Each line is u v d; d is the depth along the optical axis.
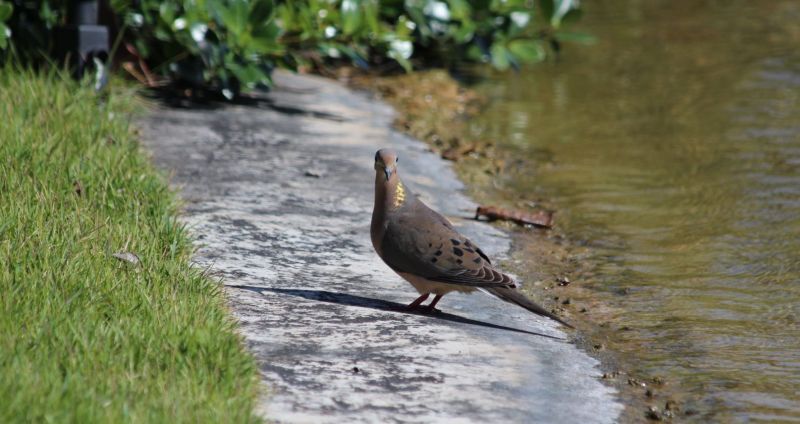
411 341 9.04
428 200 13.93
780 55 24.77
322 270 10.83
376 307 9.88
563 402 8.20
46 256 9.07
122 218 10.62
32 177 11.29
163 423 6.67
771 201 14.48
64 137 12.80
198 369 7.55
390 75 21.83
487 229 13.08
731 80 22.38
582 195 14.85
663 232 13.28
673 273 11.82
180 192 12.68
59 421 6.53
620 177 15.74
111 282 8.88
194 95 17.97
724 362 9.31
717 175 15.76
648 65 23.95
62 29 15.80
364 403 7.71
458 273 9.53
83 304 8.34
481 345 9.18
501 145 17.41
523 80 22.53
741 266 12.06
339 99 19.31
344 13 18.56
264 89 17.77
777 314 10.62
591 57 24.84
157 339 7.89
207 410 6.94
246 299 9.62
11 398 6.69
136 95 16.89
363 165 14.91
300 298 9.87
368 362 8.48
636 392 8.59
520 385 8.41
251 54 17.12
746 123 18.88
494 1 20.98
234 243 11.23
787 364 9.31
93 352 7.55
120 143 13.33
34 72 15.97
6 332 7.68
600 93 21.38
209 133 15.67
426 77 21.72
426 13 20.73
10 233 9.55
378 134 17.02
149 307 8.48
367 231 12.21
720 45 26.03
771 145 17.39
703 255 12.43
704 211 14.10
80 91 14.54
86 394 6.90
